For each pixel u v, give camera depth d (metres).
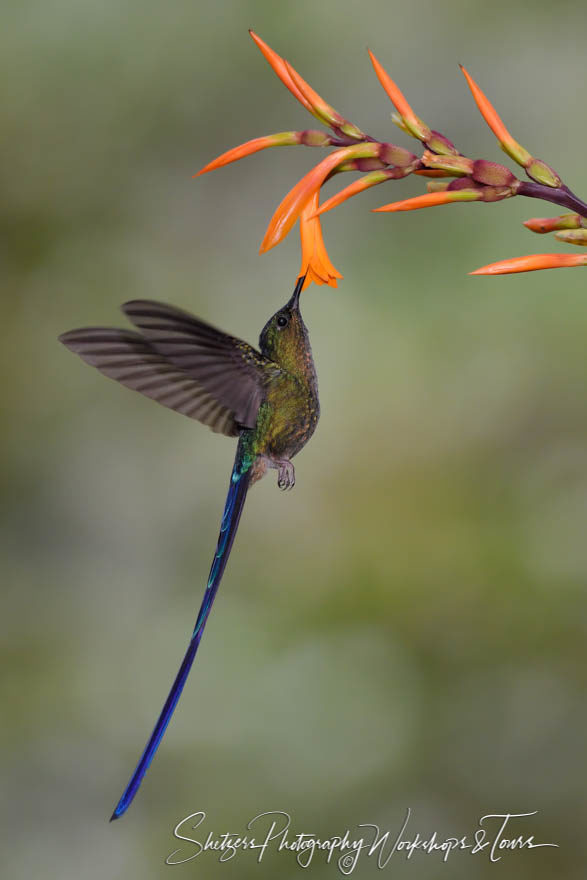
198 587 11.41
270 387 5.15
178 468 11.99
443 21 12.06
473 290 10.70
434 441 10.91
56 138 12.02
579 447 10.71
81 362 11.88
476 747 10.07
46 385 11.88
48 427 11.86
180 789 10.16
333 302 11.27
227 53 12.04
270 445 5.18
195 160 12.45
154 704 10.64
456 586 10.66
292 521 11.16
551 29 11.92
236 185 12.56
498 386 10.73
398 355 10.89
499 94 11.99
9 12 11.66
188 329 4.64
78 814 10.25
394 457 10.96
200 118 12.32
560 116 11.71
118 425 11.97
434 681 10.34
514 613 10.52
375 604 10.71
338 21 12.05
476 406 10.80
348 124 4.12
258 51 12.09
